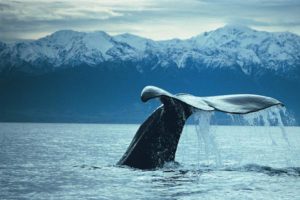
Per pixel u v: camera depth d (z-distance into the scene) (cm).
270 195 2817
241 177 3288
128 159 3497
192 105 2852
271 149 7575
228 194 2823
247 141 10931
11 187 3119
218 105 2903
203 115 3147
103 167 3856
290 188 2984
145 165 3378
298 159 5619
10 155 5653
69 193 2919
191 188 2964
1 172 3794
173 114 3209
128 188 2978
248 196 2783
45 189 3045
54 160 4988
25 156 5522
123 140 11006
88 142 9731
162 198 2747
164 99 3175
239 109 2869
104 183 3141
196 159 5206
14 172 3797
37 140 10588
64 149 7025
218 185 3045
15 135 14250
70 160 5006
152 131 3306
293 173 3469
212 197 2766
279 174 3422
